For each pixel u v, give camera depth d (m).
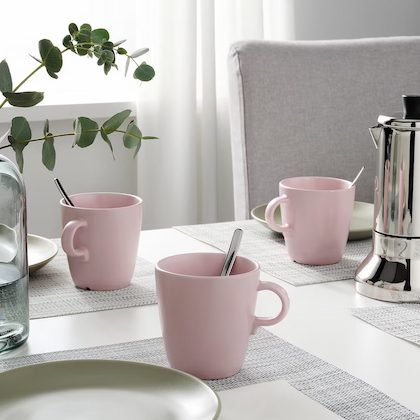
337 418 0.81
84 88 2.81
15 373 0.83
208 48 2.79
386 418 0.81
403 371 0.94
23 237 1.01
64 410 0.79
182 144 2.78
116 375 0.84
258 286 0.94
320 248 1.34
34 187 2.75
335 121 2.01
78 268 1.21
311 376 0.92
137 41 2.75
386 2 3.26
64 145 2.77
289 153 1.97
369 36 3.25
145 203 2.80
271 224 1.35
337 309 1.16
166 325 0.93
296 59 1.98
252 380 0.91
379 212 1.22
